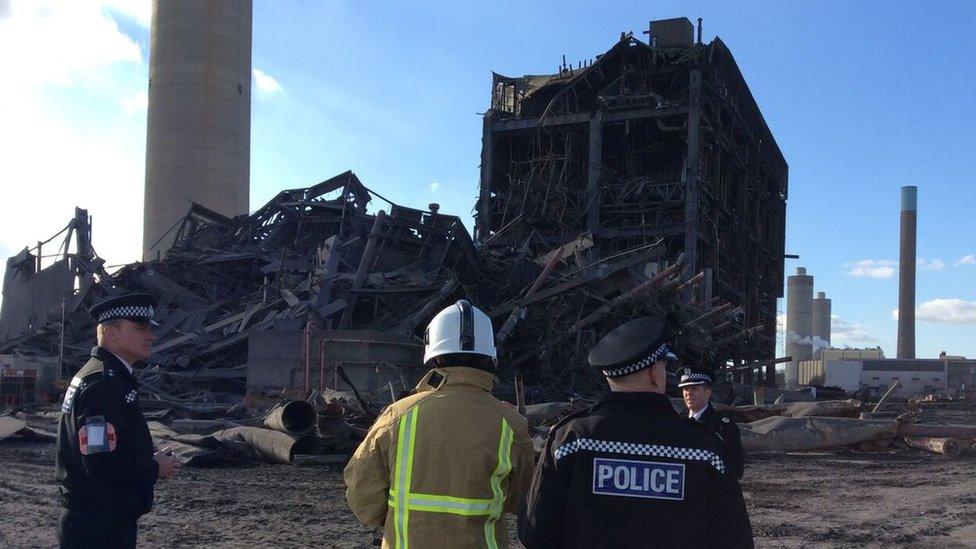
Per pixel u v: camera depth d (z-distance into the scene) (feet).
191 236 122.52
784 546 26.91
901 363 376.27
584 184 165.89
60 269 103.86
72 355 93.61
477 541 9.41
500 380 87.25
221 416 65.62
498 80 185.98
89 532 12.00
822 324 591.37
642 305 89.97
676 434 9.27
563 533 9.35
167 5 210.59
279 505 32.89
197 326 95.04
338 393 52.49
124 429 12.26
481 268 100.63
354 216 110.42
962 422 107.55
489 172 170.60
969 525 30.55
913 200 423.23
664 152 168.76
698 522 9.03
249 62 223.30
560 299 92.07
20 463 43.52
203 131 209.97
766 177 222.69
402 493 9.54
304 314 81.35
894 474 44.52
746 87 186.09
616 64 167.94
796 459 51.39
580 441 9.32
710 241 160.35
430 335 10.41
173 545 26.09
